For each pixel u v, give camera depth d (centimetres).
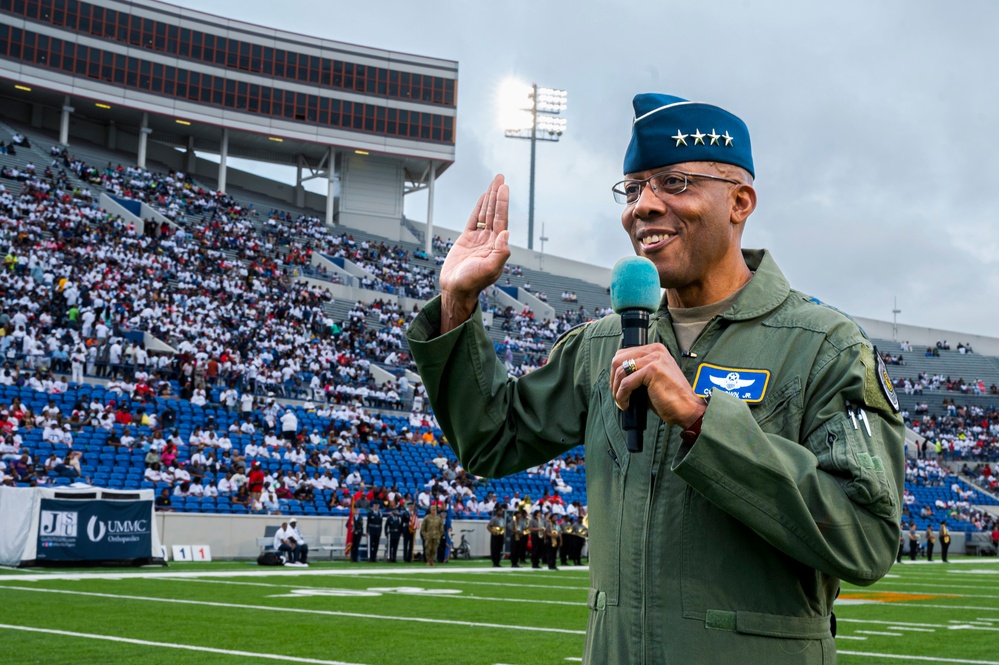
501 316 5181
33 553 1847
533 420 258
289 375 3516
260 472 2508
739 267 235
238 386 3272
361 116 5762
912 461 4772
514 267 6003
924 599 1750
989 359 6450
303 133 5628
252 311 4053
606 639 216
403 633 1049
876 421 207
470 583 1862
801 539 189
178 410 2881
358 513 2523
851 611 1498
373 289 5019
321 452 2959
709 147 223
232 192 5747
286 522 2286
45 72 5000
